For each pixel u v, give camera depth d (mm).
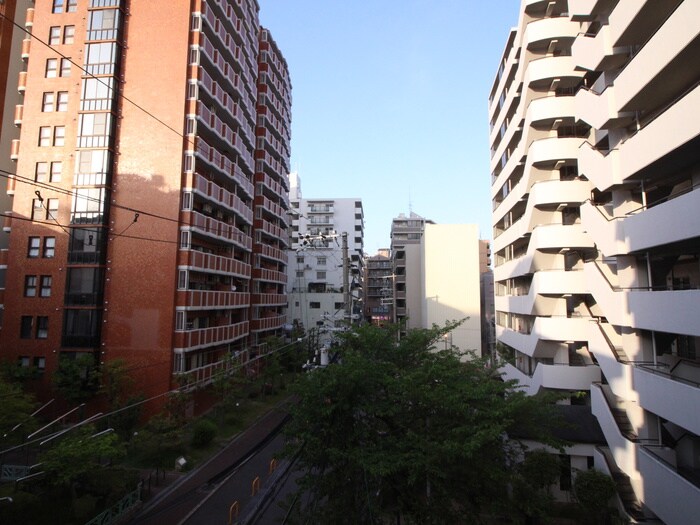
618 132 13891
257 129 41875
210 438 22719
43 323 24219
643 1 10766
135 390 23578
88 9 25734
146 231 24891
